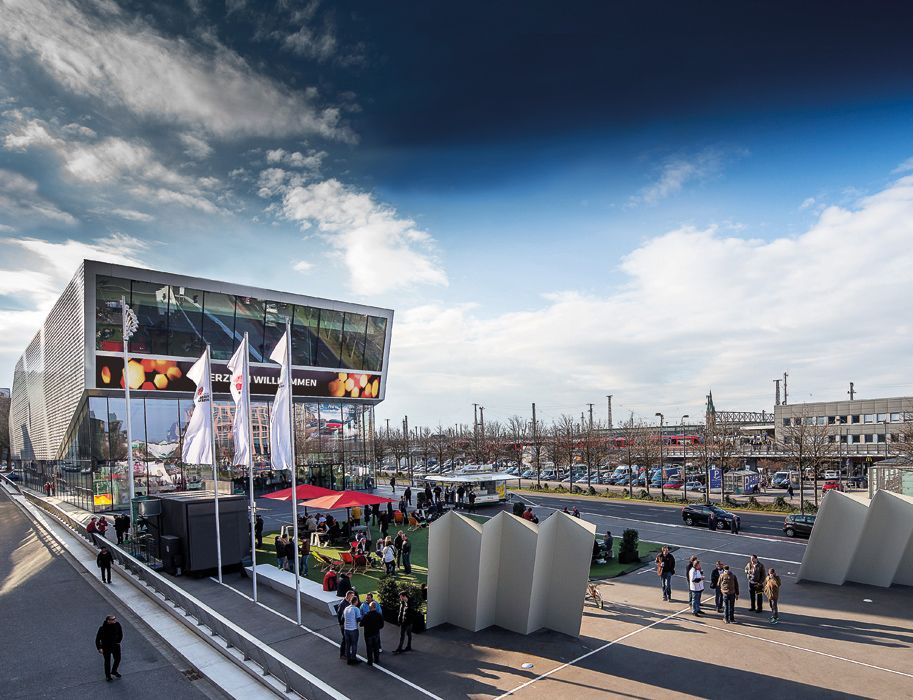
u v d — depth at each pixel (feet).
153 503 86.94
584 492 193.47
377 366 193.47
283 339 66.23
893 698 43.29
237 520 85.05
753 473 223.51
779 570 81.87
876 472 113.39
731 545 100.17
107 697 45.01
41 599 71.46
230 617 63.72
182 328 152.05
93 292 138.00
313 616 63.72
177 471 154.61
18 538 118.73
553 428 320.70
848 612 62.80
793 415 258.57
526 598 57.31
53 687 46.91
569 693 44.88
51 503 169.37
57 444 188.85
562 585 57.72
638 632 57.77
